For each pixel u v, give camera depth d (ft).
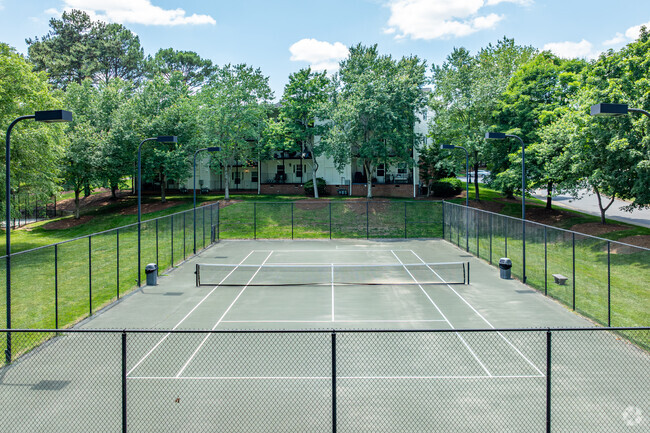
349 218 136.98
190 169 171.63
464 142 137.28
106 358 40.65
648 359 39.60
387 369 37.91
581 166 85.71
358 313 55.26
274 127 153.79
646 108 74.18
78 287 68.95
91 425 29.32
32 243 118.01
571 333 46.42
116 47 258.78
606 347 42.47
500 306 58.03
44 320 53.52
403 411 31.07
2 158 98.32
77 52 251.80
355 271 81.10
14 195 110.93
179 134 148.15
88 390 34.35
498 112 126.82
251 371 37.58
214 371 37.60
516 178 114.62
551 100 121.49
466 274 77.61
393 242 115.44
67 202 188.14
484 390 34.09
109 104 161.89
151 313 55.72
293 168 187.52
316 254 98.43
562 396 33.09
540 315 54.08
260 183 179.32
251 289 68.03
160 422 29.66
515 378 36.11
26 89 98.94
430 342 44.27
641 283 65.36
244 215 139.13
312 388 34.53
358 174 176.35
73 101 159.12
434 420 29.89
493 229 110.93
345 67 162.91
